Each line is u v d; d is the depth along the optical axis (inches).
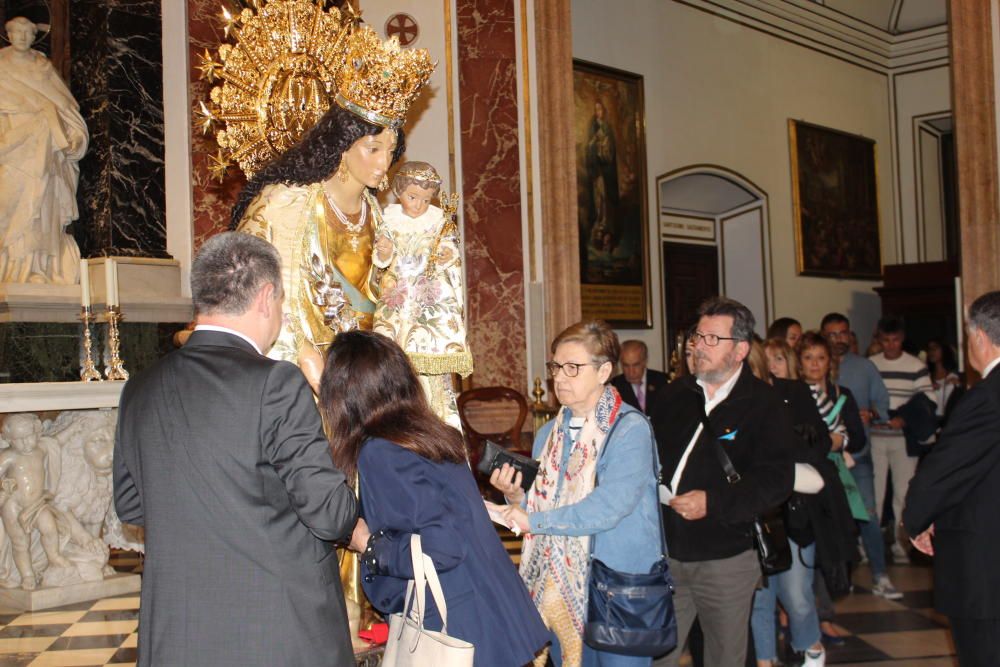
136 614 214.5
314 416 83.0
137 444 83.7
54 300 250.5
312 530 80.8
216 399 81.4
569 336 119.1
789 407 167.9
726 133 550.9
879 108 675.4
